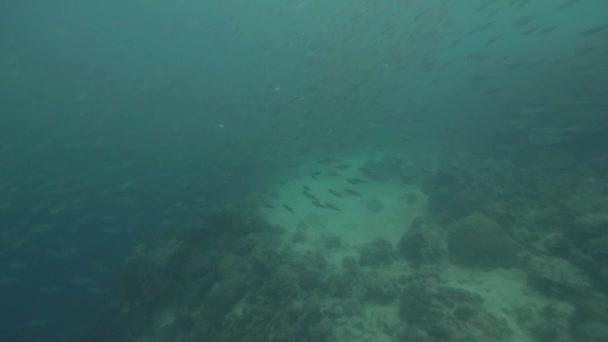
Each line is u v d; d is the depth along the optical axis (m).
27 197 19.11
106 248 16.00
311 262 11.27
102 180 21.62
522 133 17.23
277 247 12.73
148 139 29.22
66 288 14.28
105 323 12.01
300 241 13.54
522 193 11.81
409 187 16.98
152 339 10.81
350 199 16.59
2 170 21.91
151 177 21.95
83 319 12.98
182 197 18.06
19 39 40.88
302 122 20.75
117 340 11.38
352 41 20.52
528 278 8.61
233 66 40.94
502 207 11.14
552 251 8.95
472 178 14.09
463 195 12.93
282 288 9.63
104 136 29.62
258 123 26.48
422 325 7.86
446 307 7.82
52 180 19.67
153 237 15.62
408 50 19.84
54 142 27.11
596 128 14.38
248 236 12.59
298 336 8.34
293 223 15.05
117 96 37.97
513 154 16.50
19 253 15.80
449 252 10.57
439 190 14.38
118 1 60.53
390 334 8.54
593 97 16.27
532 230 10.11
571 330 6.93
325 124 20.02
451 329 7.04
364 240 13.45
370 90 19.84
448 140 19.73
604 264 7.69
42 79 37.56
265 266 10.66
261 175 20.53
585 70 19.34
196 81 41.47
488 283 8.95
